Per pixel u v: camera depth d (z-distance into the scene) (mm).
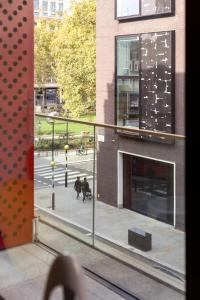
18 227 3260
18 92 3256
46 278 1094
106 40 6434
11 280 2629
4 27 3139
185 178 1473
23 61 3256
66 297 1015
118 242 3232
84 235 3336
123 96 6383
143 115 6219
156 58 6590
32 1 3270
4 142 3232
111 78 6297
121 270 2764
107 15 6590
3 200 3234
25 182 3355
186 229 1509
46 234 3291
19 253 3000
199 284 1508
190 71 1391
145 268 2773
